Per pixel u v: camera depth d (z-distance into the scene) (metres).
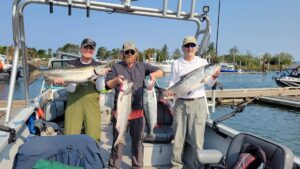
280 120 14.52
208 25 4.06
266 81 49.69
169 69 4.12
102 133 5.56
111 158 3.82
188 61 3.78
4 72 32.06
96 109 3.73
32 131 4.36
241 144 2.78
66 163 2.65
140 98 3.70
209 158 2.85
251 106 18.59
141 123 3.74
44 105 5.93
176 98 3.75
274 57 109.38
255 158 2.46
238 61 110.69
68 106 3.69
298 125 13.43
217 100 18.83
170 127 4.61
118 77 3.29
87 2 3.47
